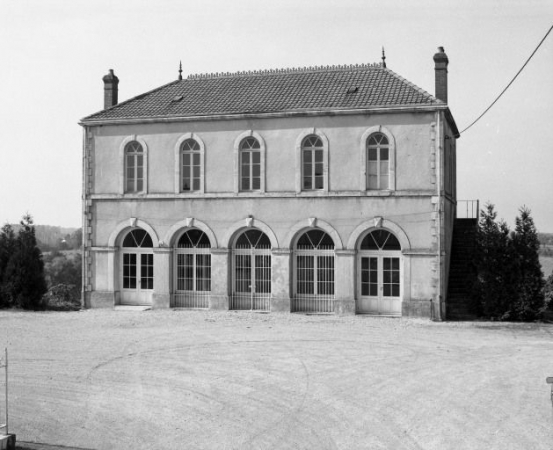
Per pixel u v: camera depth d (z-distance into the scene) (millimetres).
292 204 26328
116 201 28484
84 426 12195
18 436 11664
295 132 26406
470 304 25391
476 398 13656
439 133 24906
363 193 25516
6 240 29859
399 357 17797
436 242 24797
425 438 11305
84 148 28875
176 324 23812
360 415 12641
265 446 11031
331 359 17594
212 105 27938
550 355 17984
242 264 27328
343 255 25734
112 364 17172
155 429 11984
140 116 28109
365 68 28656
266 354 18297
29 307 29016
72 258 79750
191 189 27844
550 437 11219
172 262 28062
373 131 25547
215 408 13211
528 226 24750
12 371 16484
